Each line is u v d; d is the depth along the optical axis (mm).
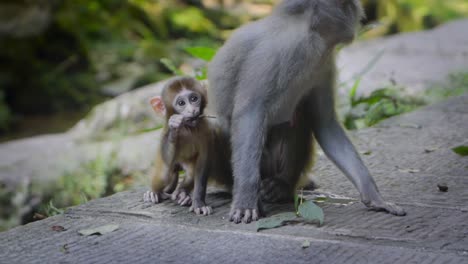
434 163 10188
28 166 14875
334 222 7742
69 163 14422
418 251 6801
